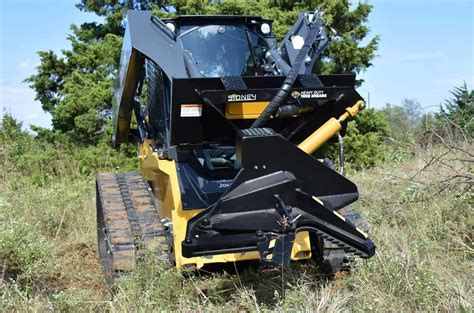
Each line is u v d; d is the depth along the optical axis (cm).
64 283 516
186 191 453
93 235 676
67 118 1257
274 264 376
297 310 382
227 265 479
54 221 710
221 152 486
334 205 406
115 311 391
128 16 501
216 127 464
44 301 420
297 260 496
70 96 1241
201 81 429
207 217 376
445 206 548
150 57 479
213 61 533
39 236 551
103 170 1155
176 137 457
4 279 470
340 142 475
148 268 432
